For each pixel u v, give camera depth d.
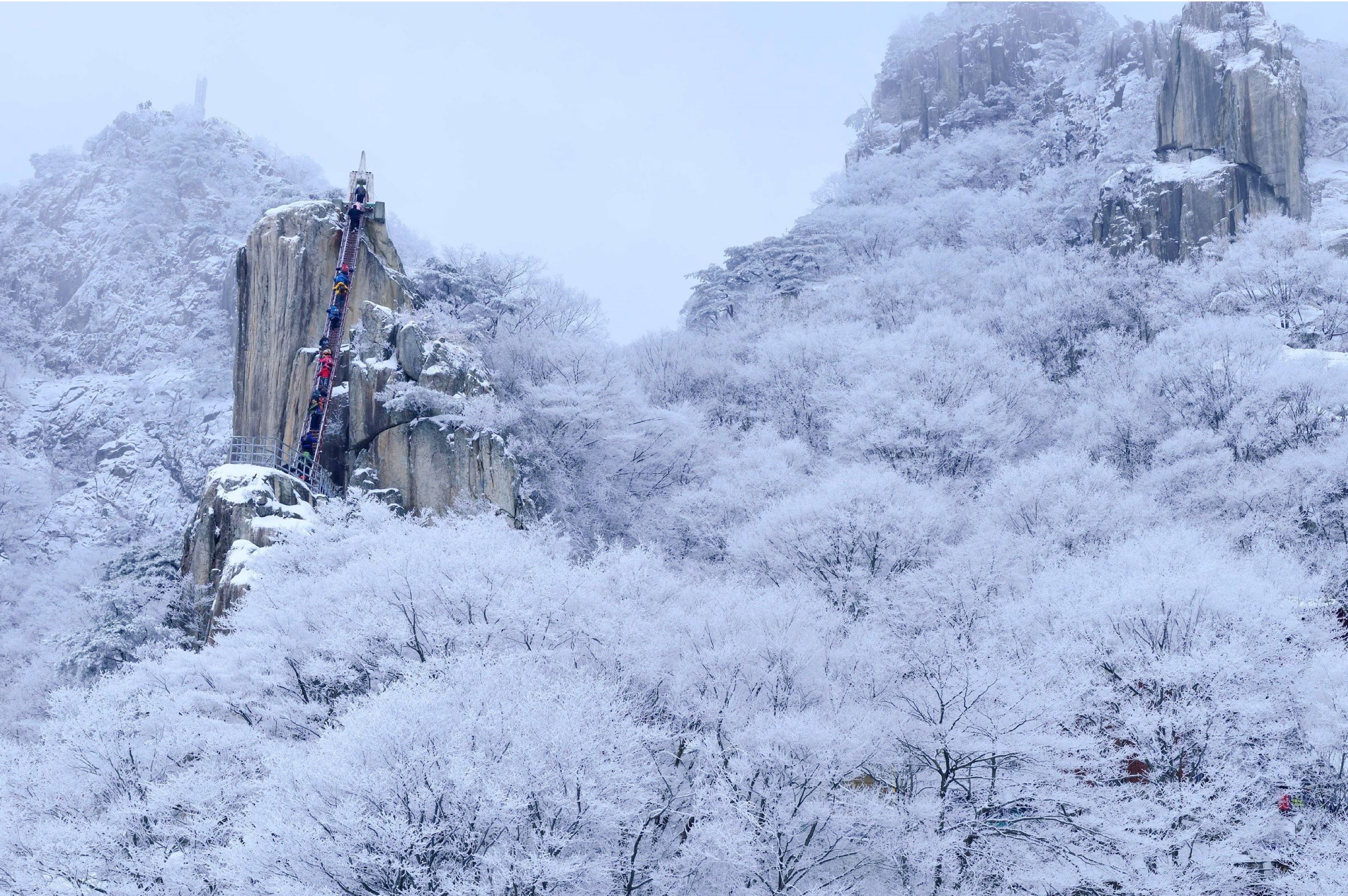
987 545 38.78
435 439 48.94
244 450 51.97
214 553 43.66
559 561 33.38
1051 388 63.31
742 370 68.12
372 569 31.92
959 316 74.81
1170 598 29.91
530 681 25.77
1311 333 67.19
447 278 63.12
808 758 26.14
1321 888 24.64
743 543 42.03
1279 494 45.12
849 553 40.66
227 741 27.09
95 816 26.02
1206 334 59.81
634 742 25.09
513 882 21.50
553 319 66.06
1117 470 49.44
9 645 60.66
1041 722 27.14
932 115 164.25
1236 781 25.67
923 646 32.16
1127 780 28.55
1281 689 28.81
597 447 54.38
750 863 24.48
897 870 26.83
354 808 20.97
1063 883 24.91
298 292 55.38
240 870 21.45
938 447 52.84
